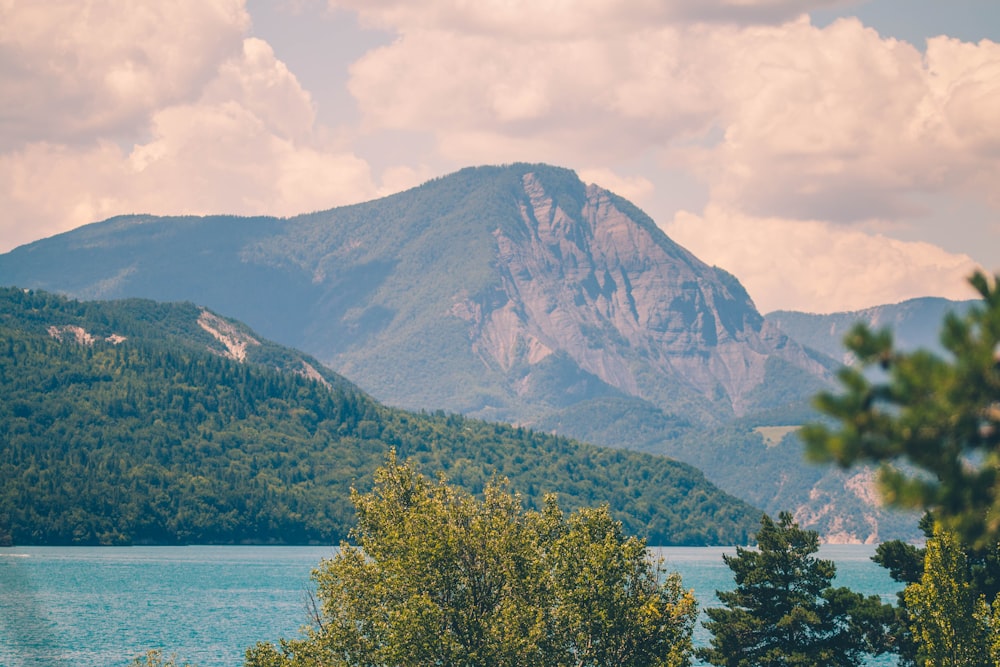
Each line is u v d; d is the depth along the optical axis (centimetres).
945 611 7956
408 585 8050
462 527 8494
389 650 7644
